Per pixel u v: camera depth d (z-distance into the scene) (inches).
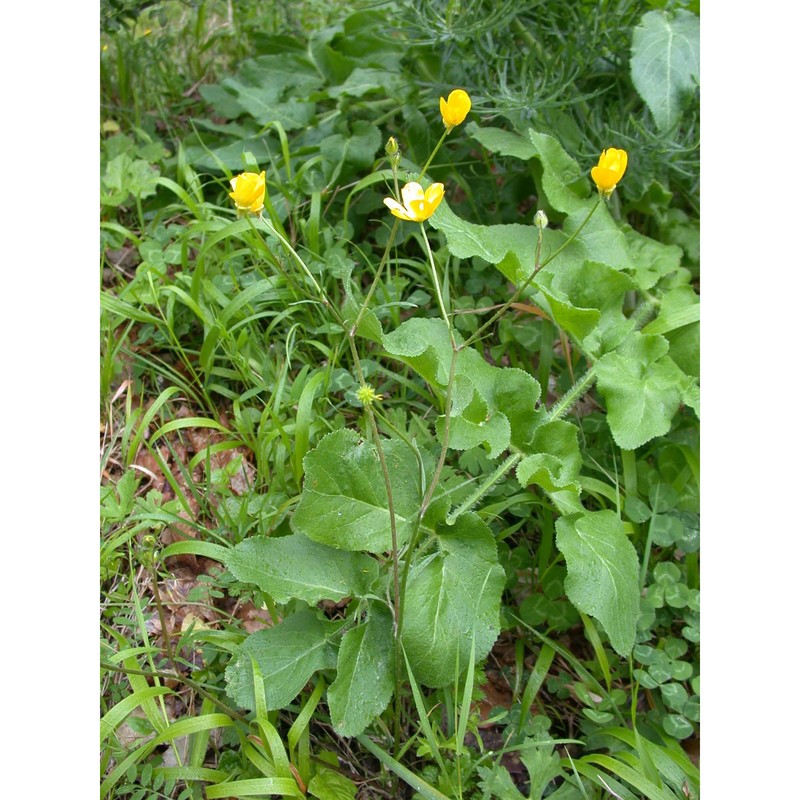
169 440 21.0
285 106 26.5
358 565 16.1
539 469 16.9
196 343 22.5
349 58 27.5
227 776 14.9
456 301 22.5
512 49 24.8
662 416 19.0
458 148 26.3
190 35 30.7
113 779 14.4
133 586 17.2
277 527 18.3
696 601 18.5
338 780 15.3
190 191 25.3
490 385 18.4
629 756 16.2
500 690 17.8
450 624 15.6
